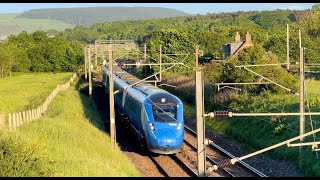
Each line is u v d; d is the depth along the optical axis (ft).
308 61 201.46
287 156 85.35
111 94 88.79
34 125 84.28
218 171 78.64
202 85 51.24
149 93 94.58
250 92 130.21
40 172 53.57
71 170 58.95
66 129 88.38
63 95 159.02
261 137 99.76
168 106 87.92
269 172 79.30
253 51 132.77
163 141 83.76
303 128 78.69
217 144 103.24
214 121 125.29
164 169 78.84
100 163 67.21
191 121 133.39
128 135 110.11
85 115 123.75
